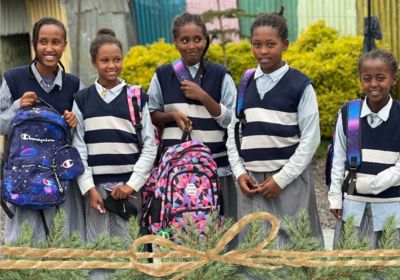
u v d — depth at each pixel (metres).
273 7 9.68
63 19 9.20
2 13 9.38
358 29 9.27
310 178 4.17
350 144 3.83
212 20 9.05
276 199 4.05
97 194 4.01
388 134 3.77
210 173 4.11
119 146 4.04
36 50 4.05
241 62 8.98
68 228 4.06
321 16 9.45
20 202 3.78
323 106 8.22
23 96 3.90
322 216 6.45
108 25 9.66
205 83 4.34
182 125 4.20
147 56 8.95
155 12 10.18
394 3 8.86
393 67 3.75
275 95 3.99
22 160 3.80
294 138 4.02
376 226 3.78
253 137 4.02
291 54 8.90
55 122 3.87
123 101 4.08
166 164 4.09
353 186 3.81
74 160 3.92
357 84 8.20
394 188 3.77
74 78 4.23
